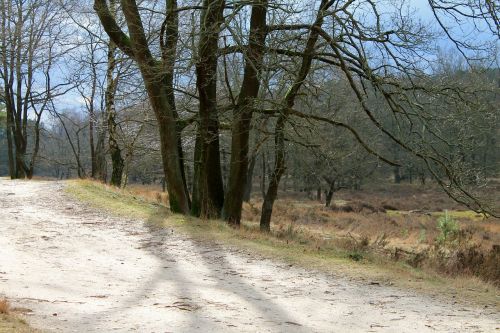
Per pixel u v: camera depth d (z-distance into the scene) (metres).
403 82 13.59
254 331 5.74
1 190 19.69
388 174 61.31
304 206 37.22
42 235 12.37
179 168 15.93
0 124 36.97
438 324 6.39
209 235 12.66
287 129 15.75
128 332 5.40
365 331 6.01
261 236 12.81
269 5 13.61
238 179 15.71
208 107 15.59
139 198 19.02
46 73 33.91
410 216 33.97
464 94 13.52
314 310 7.00
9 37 27.59
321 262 10.21
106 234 12.93
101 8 15.51
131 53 15.66
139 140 23.69
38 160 41.09
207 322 6.02
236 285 8.50
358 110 18.33
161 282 8.58
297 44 14.30
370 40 12.86
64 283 8.09
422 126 13.55
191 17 13.66
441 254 13.72
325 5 13.95
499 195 16.69
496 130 15.77
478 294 8.19
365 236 18.45
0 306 5.47
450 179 13.32
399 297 7.87
